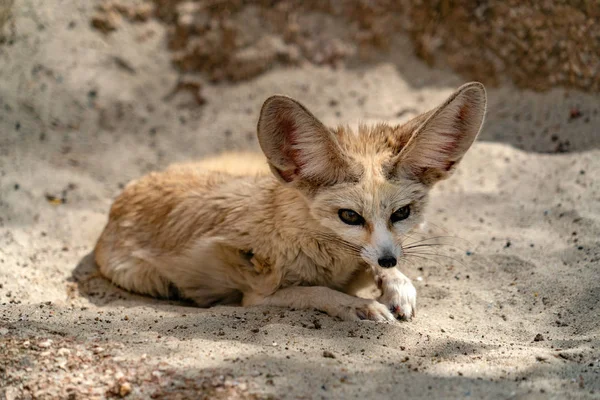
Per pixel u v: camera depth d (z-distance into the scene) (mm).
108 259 9641
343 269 8469
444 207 11172
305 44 14727
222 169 10234
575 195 10703
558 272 8914
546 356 6633
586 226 9836
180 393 5848
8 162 12250
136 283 9484
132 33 14922
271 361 6289
